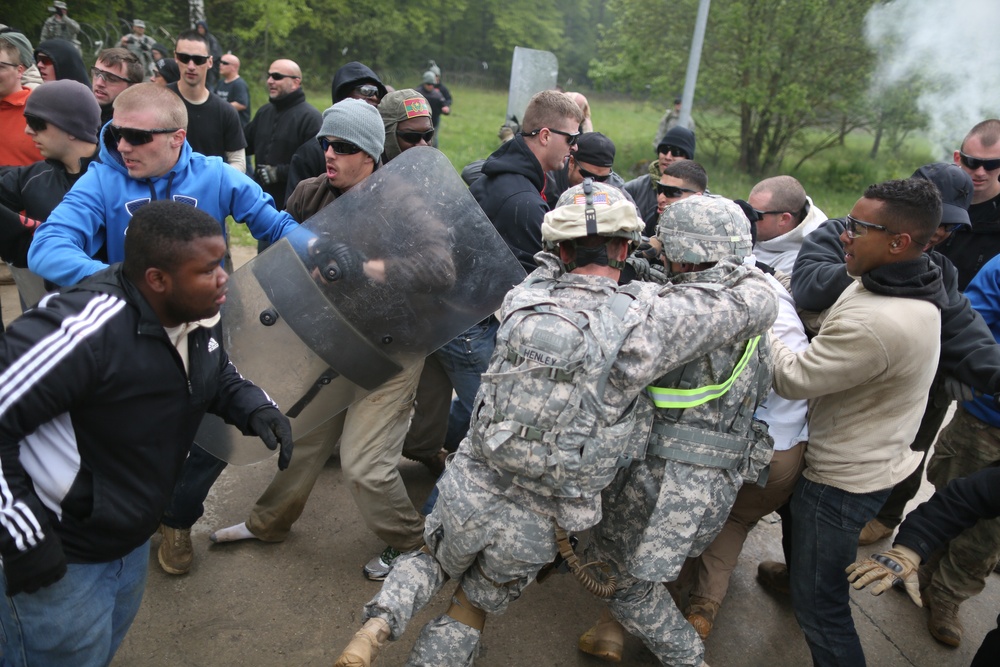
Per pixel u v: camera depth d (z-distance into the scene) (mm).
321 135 2818
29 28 17047
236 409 2072
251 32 23875
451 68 34188
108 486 1771
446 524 2092
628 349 1939
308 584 2973
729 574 2811
